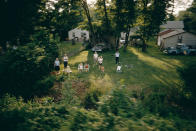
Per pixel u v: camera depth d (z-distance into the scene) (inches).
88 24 1083.9
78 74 575.5
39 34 580.1
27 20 206.4
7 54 416.2
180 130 128.7
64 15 961.5
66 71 591.2
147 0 924.6
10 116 153.6
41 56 454.3
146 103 275.3
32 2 204.1
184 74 398.0
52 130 133.9
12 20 196.2
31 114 162.4
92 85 418.6
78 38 1605.6
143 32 935.7
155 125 129.5
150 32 924.0
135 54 976.3
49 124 143.9
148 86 468.4
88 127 125.3
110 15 979.9
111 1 940.6
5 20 193.2
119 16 904.9
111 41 1171.3
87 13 1012.5
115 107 154.7
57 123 143.8
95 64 731.4
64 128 128.3
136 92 399.9
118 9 885.2
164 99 336.2
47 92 412.8
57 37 745.0
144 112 150.7
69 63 763.4
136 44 1294.3
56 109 167.5
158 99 299.1
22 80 405.7
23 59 414.0
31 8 204.8
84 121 136.6
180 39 1067.3
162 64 730.2
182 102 354.3
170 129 126.5
